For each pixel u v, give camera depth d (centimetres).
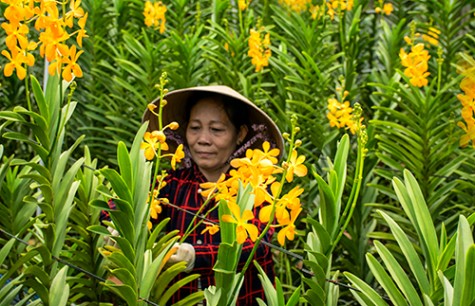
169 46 398
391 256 201
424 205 206
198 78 399
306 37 416
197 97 267
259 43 364
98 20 426
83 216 246
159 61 395
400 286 197
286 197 192
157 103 270
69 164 378
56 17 206
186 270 233
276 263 362
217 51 405
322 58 427
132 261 209
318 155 378
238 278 203
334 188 213
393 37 427
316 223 208
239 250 201
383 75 405
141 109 388
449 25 439
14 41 208
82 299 296
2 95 437
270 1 496
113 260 207
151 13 419
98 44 431
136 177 212
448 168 329
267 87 438
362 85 408
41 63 445
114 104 394
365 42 460
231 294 201
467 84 261
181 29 461
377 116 377
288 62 390
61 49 206
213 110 263
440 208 328
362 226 330
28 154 422
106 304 222
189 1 499
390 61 426
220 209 197
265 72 427
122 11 449
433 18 442
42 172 222
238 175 208
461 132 326
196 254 234
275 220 251
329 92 417
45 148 221
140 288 209
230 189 211
